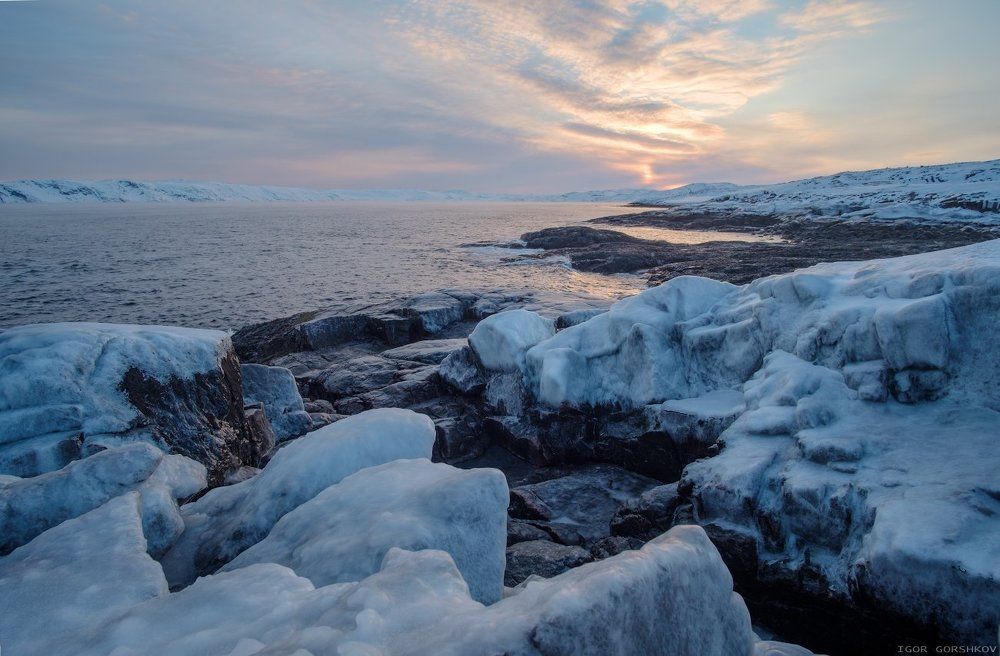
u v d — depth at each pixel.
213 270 40.44
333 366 12.86
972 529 3.97
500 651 1.92
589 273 35.69
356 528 3.71
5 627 2.73
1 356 6.03
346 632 2.17
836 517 4.82
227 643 2.35
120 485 4.54
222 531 4.56
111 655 2.33
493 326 9.58
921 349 5.62
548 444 8.45
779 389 6.45
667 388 7.89
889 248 33.75
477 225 98.69
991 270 5.57
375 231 83.75
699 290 8.84
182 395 6.71
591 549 6.17
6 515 4.13
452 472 4.48
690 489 5.98
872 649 4.40
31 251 54.34
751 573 5.20
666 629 2.33
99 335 6.45
